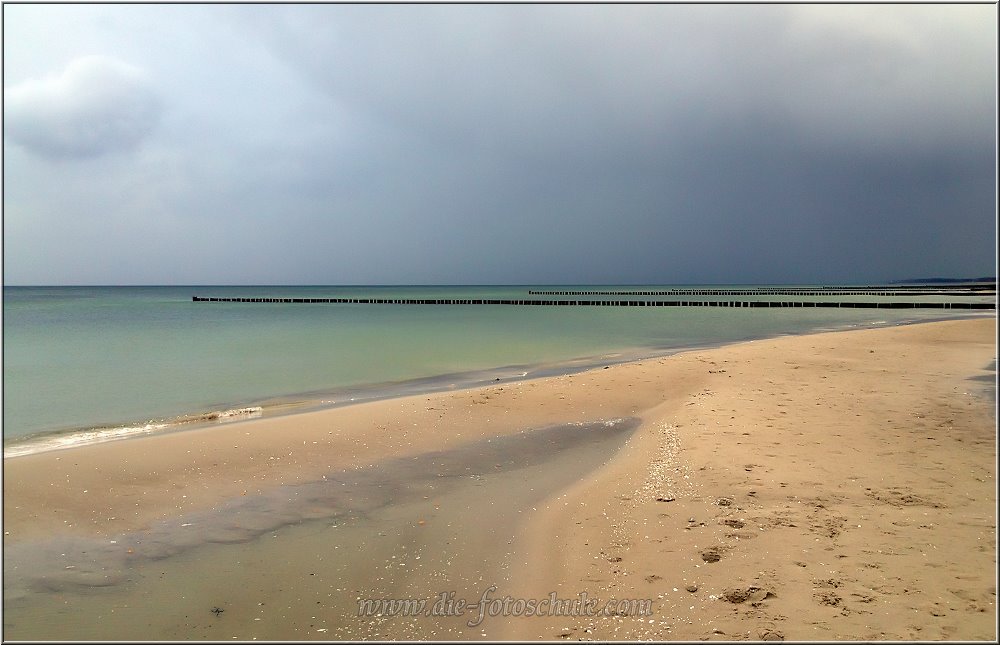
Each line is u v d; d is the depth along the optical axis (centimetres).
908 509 618
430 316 5341
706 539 562
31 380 1708
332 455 908
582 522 632
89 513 677
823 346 2147
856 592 458
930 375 1468
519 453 937
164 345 2697
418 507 701
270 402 1380
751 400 1184
